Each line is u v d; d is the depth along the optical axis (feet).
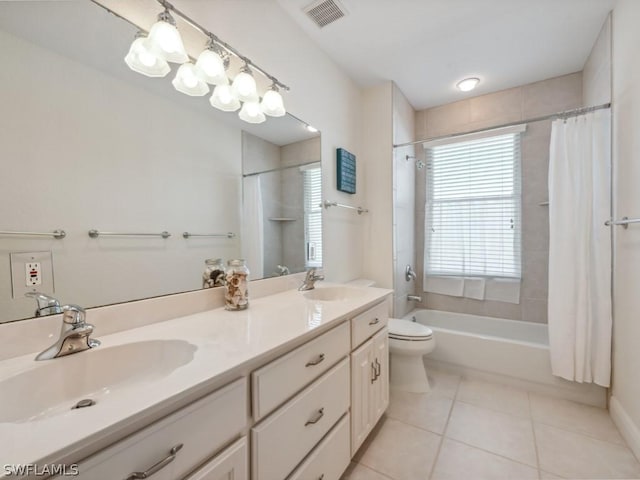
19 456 1.40
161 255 3.79
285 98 5.71
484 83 8.38
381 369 5.32
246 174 5.03
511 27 6.12
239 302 4.13
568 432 5.25
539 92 8.28
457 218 9.48
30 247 2.70
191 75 3.96
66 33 2.95
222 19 4.43
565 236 6.21
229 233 4.74
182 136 4.06
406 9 5.58
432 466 4.52
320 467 3.55
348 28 6.11
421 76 7.97
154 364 2.91
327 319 3.68
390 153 8.20
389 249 8.25
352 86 8.12
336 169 7.38
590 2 5.47
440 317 9.61
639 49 4.62
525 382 6.74
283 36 5.63
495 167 8.93
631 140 4.91
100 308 3.10
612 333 5.75
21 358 2.51
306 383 3.35
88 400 2.45
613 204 5.71
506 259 8.80
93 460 1.63
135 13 3.46
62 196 2.92
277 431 2.91
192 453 2.15
